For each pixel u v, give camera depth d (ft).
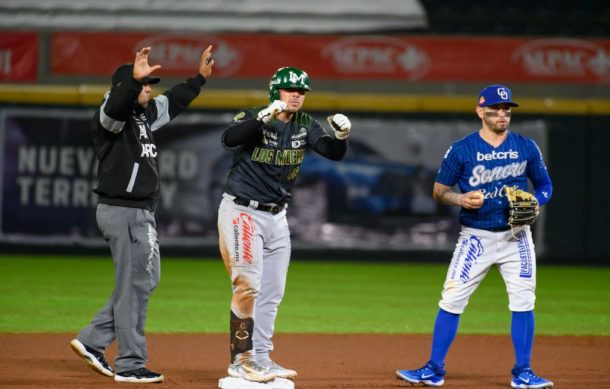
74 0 216.95
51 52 216.13
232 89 215.51
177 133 200.23
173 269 182.91
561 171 200.13
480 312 136.26
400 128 200.85
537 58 214.07
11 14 216.33
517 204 74.23
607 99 213.46
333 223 202.18
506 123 76.02
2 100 198.90
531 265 76.33
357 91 216.13
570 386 78.33
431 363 77.87
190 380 78.59
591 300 150.00
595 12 219.41
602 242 200.44
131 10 216.33
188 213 201.16
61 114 199.41
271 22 216.54
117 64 215.92
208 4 216.74
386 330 117.29
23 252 200.64
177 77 214.90
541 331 117.29
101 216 75.66
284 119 73.56
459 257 77.56
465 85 214.90
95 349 77.00
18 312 124.47
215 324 118.93
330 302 144.15
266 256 75.72
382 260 202.08
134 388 74.13
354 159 201.26
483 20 216.95
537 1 220.02
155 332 110.52
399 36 215.72
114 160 74.79
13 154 199.62
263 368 73.41
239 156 73.67
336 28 216.74
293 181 75.87
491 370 87.56
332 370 86.12
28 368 82.99
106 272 174.60
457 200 75.41
